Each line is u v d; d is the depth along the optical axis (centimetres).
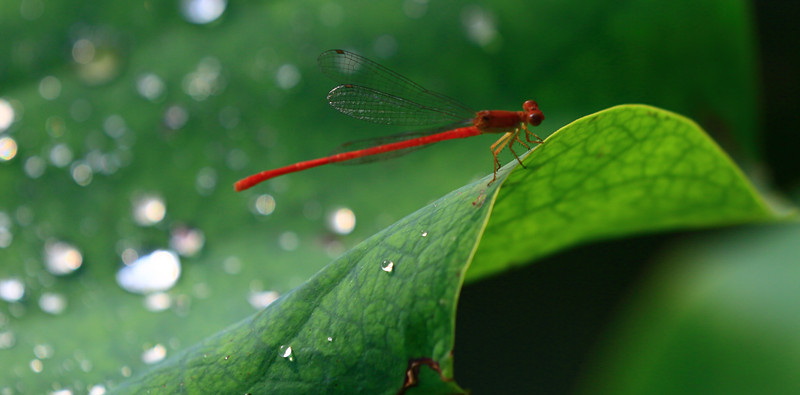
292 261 39
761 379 37
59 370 38
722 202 38
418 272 37
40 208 40
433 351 36
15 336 39
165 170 40
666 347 37
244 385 37
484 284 40
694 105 40
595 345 39
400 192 40
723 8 40
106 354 38
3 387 38
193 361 37
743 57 40
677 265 38
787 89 40
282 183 40
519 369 39
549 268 40
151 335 39
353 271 37
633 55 40
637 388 37
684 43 40
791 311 37
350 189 40
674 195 38
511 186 37
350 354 37
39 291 39
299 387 37
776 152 40
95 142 40
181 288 39
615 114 37
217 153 40
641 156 37
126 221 40
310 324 37
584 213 38
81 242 40
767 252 38
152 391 37
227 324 39
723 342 37
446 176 40
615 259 40
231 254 40
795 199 39
